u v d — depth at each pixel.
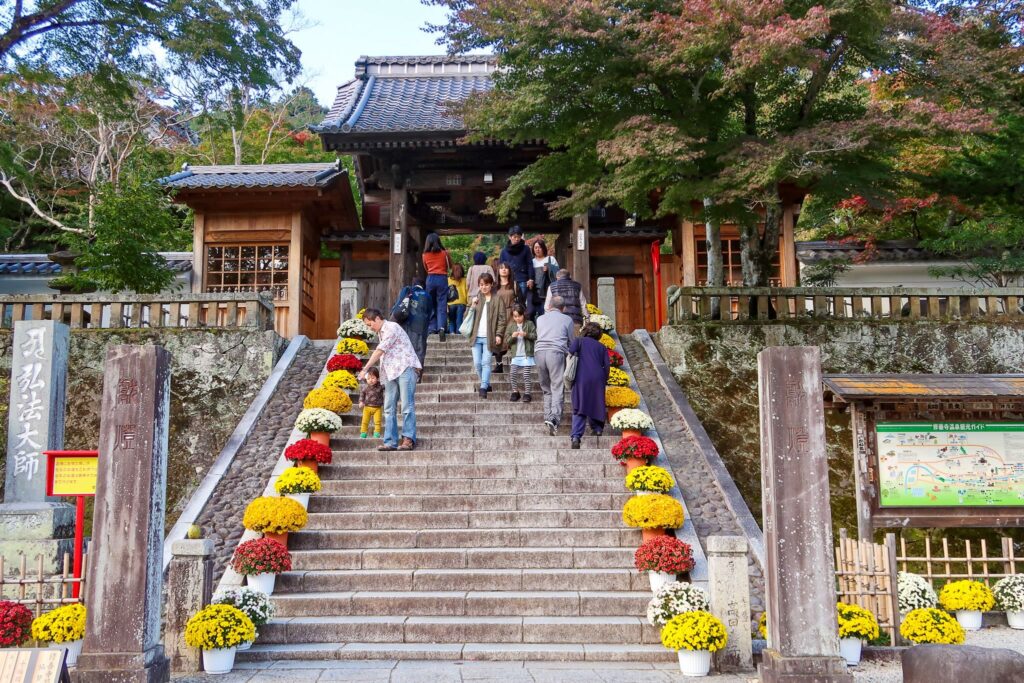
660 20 9.88
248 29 12.18
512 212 14.91
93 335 11.28
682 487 8.70
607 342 11.93
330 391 9.86
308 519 7.82
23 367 8.48
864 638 5.87
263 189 14.62
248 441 9.77
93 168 22.16
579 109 10.83
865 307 12.52
